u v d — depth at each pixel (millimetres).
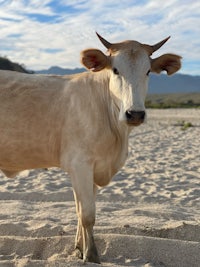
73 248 3295
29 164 3297
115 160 3252
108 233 3580
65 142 3082
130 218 4055
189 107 32219
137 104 2836
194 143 9859
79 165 3021
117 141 3193
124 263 3105
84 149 3043
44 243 3336
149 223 3844
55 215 4156
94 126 3059
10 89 3234
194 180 5941
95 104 3111
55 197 4953
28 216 4070
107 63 3070
